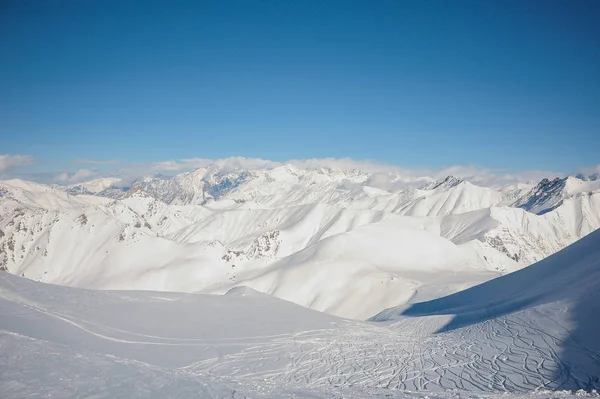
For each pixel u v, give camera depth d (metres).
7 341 19.39
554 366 26.58
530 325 36.50
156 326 37.69
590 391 22.09
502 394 21.42
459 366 28.75
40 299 39.75
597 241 57.50
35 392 14.01
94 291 48.00
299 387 21.91
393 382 25.59
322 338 38.41
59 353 19.33
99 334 32.72
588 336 30.41
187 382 18.23
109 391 15.39
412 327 50.97
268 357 31.67
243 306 49.50
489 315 49.03
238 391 18.02
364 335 41.31
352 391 22.05
